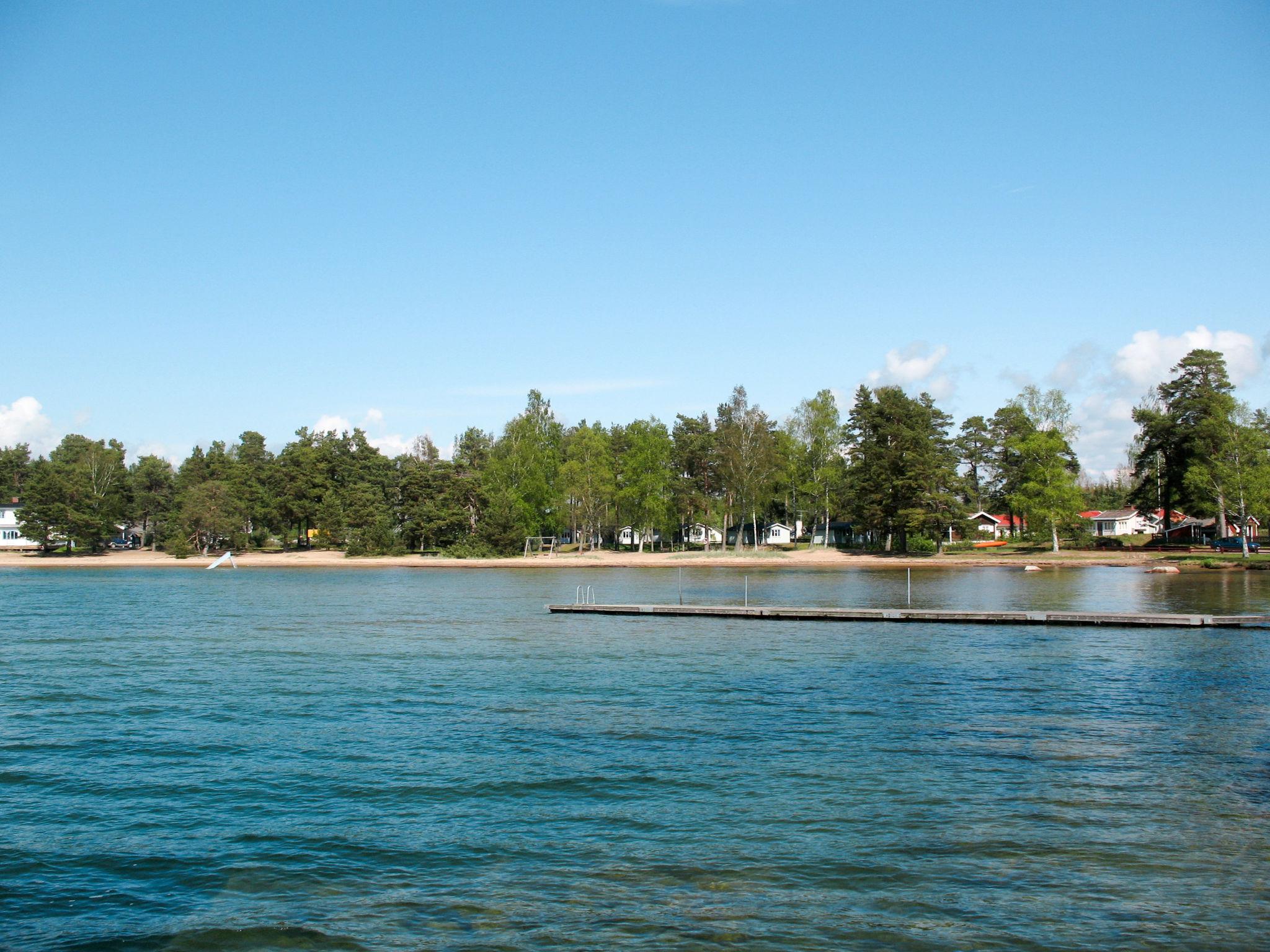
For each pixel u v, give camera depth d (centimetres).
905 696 2842
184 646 4094
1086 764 2064
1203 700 2777
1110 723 2480
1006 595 6556
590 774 1988
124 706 2723
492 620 5100
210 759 2122
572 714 2589
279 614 5578
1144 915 1314
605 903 1355
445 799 1822
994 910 1328
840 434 12362
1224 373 10612
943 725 2455
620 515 12875
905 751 2180
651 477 12300
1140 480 13388
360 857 1536
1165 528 11444
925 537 11488
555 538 13850
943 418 13750
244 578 9769
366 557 12669
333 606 6175
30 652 3903
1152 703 2734
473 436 16700
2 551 14262
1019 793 1856
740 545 12119
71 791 1883
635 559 11688
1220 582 7494
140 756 2152
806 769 2030
